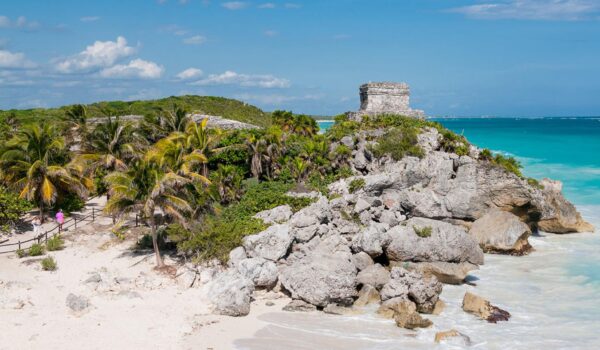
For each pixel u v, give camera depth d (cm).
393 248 3872
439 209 5062
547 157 10088
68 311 3011
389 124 6347
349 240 4222
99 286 3334
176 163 4031
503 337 2839
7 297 3108
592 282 3688
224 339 2784
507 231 4428
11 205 4462
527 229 4434
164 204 3612
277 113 7825
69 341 2678
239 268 3488
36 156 4712
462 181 5306
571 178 7700
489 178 5203
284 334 2861
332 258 3541
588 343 2764
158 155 4100
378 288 3450
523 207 5119
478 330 2931
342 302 3256
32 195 4650
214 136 5278
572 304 3297
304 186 5216
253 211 4581
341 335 2861
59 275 3538
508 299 3394
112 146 5344
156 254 3694
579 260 4209
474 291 3550
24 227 4631
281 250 3731
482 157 5762
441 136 5941
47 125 4934
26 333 2734
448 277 3684
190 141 5122
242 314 3106
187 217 3850
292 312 3180
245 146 5841
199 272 3566
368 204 4712
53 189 4662
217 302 3141
